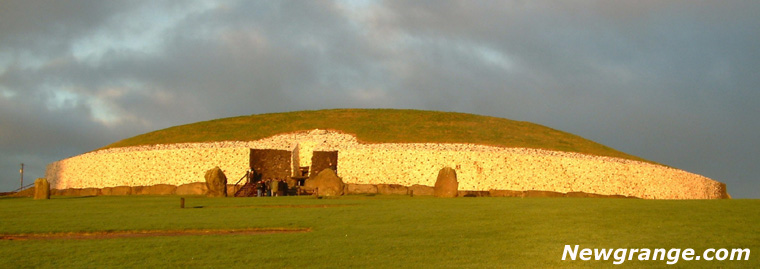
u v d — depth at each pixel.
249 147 58.16
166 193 56.16
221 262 23.27
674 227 28.25
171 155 57.41
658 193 57.44
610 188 56.25
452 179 46.34
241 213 33.62
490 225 29.02
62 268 22.70
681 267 22.53
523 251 24.48
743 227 28.00
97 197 51.97
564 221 29.56
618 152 65.69
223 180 47.34
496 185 54.78
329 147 59.03
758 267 22.45
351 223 29.91
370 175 55.78
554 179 55.62
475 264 22.86
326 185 49.28
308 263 23.11
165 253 24.44
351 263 23.08
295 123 67.75
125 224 30.03
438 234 27.33
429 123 67.62
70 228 29.02
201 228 28.89
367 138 62.22
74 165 61.19
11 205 40.56
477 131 65.38
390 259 23.53
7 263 23.23
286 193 51.16
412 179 55.22
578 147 63.56
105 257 23.94
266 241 26.20
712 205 33.59
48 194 48.16
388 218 31.11
